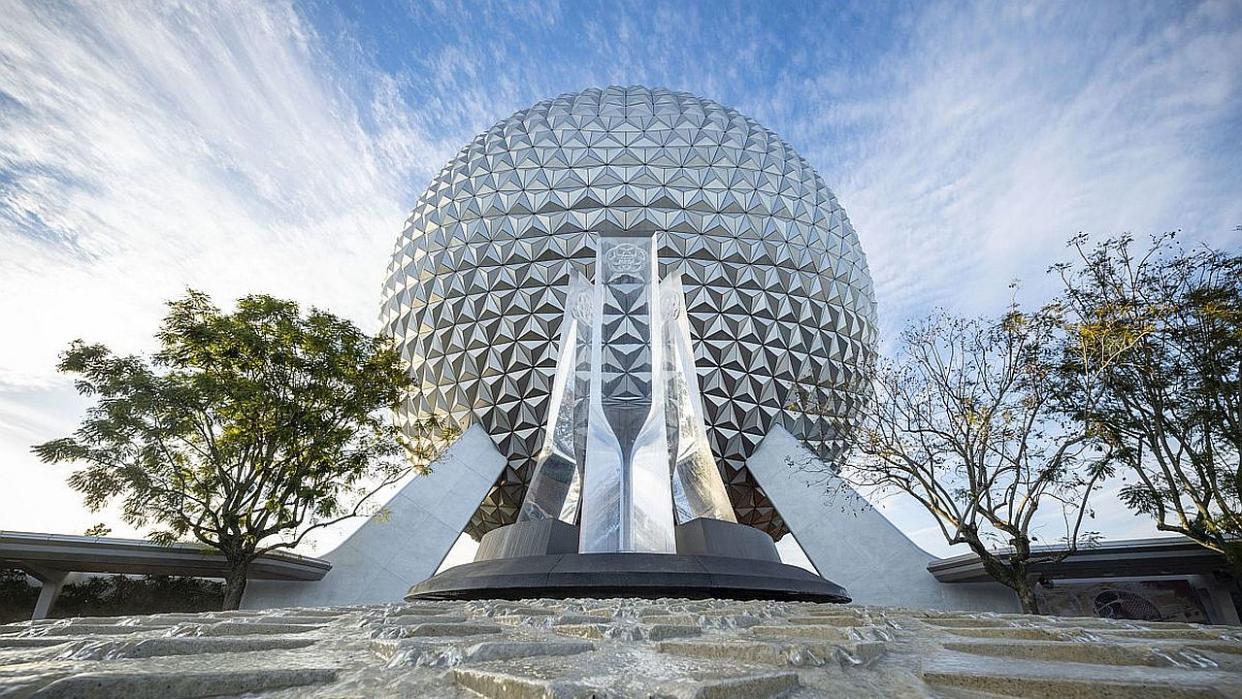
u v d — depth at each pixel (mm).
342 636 4434
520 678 2342
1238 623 17359
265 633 4793
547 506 15992
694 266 23984
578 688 2191
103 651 3145
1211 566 17047
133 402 15016
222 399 16219
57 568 19312
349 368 18250
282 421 16953
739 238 24609
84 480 14898
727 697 2221
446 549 20781
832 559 20047
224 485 16469
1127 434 15078
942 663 3211
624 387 17359
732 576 12383
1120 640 4117
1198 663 2920
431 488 21656
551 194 25109
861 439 18297
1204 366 14086
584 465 15453
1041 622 6621
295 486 16875
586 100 29719
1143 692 2266
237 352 16656
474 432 23719
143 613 20109
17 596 19453
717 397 23047
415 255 26844
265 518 16484
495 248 24703
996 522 15445
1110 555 17031
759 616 6254
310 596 19141
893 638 4441
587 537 14188
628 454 16141
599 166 25531
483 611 7430
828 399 24750
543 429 23203
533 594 12312
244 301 17328
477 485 22406
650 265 19422
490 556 14727
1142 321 14164
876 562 19625
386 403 19578
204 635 4312
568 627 5070
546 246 24281
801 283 24891
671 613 6754
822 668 3008
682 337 17797
